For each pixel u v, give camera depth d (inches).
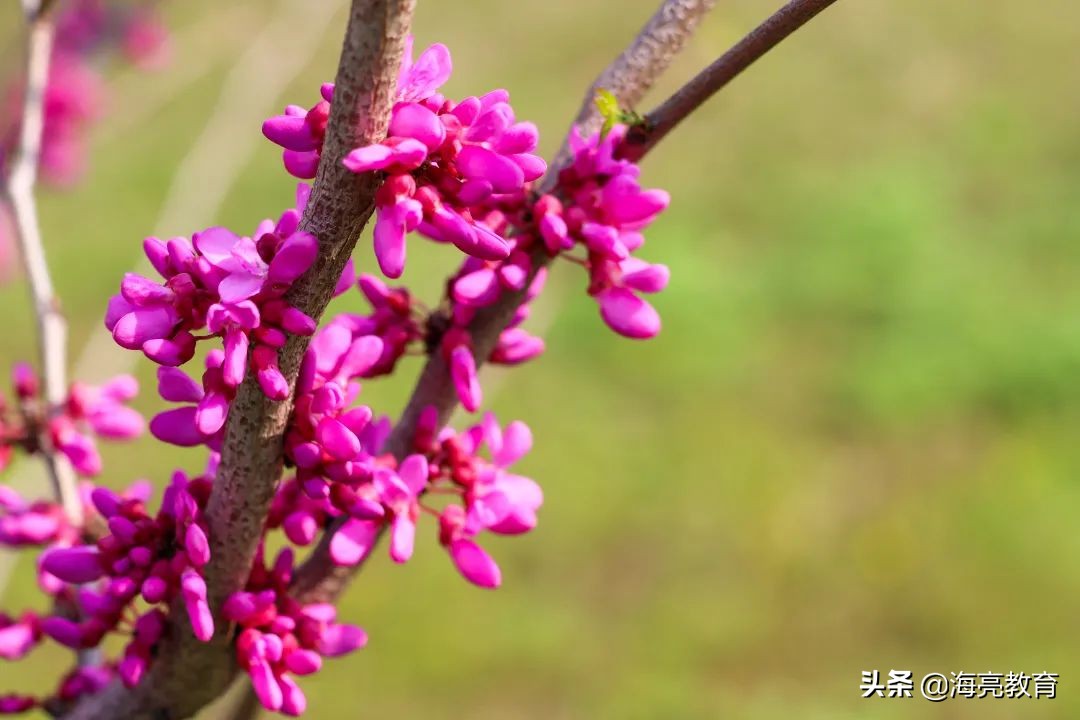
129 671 49.9
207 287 40.4
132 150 361.1
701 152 393.1
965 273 325.7
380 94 36.5
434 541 246.2
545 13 450.0
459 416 139.4
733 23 55.6
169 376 44.6
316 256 39.5
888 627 227.8
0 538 68.6
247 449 43.8
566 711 213.6
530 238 50.9
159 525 49.3
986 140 396.2
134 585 48.9
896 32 463.5
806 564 243.1
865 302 322.0
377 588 232.7
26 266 82.4
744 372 301.1
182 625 49.7
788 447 276.2
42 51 91.4
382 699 213.6
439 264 287.7
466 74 410.0
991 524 249.1
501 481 53.1
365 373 54.2
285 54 166.4
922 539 246.5
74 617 67.3
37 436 73.6
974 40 457.1
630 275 51.6
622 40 427.5
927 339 305.1
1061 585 233.3
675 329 309.9
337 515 52.6
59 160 167.9
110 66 175.3
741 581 240.5
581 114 54.1
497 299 52.7
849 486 264.4
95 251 320.5
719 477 266.8
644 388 296.2
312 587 52.2
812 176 377.4
